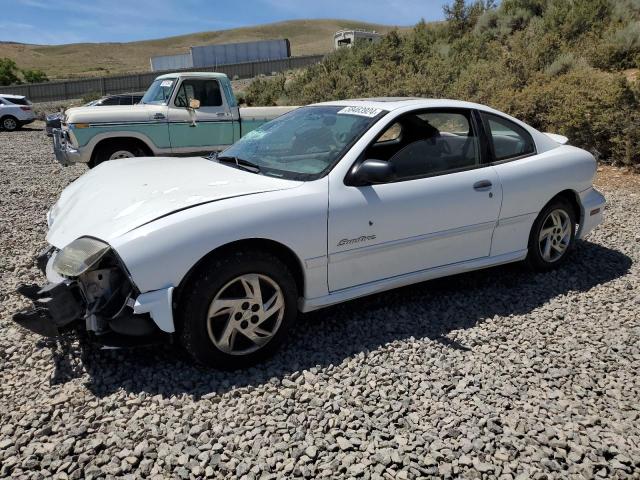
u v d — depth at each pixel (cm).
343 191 351
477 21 2103
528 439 269
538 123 1030
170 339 315
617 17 1588
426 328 382
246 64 3669
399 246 379
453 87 1357
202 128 944
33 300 310
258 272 320
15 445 255
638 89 895
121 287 305
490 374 326
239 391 301
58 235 337
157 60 4006
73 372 317
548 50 1435
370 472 245
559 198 474
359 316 397
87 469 241
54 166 1151
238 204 319
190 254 297
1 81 5844
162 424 273
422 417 285
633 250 546
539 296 439
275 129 442
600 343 365
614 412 294
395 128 392
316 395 301
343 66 2062
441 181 395
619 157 884
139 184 365
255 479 240
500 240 439
